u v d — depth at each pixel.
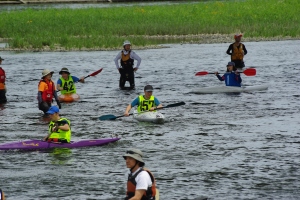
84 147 42.31
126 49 70.38
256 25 135.38
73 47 113.50
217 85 72.00
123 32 132.00
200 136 45.53
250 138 44.72
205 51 106.62
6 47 115.75
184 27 134.25
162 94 65.69
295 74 79.31
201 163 38.19
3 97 61.84
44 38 119.75
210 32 134.00
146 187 25.28
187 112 55.38
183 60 94.88
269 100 61.06
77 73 83.31
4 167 37.38
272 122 50.34
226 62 91.69
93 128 48.91
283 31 128.50
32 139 44.81
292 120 51.09
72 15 150.62
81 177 35.38
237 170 36.62
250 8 159.38
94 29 131.88
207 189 33.19
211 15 151.62
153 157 39.62
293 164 37.81
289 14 149.25
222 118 52.28
